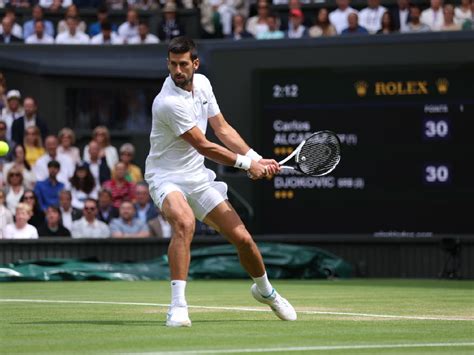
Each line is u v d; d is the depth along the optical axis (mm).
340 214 21781
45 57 24156
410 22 24422
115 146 24422
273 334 9383
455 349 8258
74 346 8406
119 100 24484
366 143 21719
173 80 10172
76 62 24141
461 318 11273
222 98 22203
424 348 8312
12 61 24141
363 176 21719
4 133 23172
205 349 8164
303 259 21156
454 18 24578
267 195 21969
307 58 21875
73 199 22750
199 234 23141
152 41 25500
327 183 21797
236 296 15250
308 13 25344
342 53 21781
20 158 22766
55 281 20297
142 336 9188
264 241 21922
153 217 22391
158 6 27000
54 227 21812
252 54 22109
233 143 10727
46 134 23688
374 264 21625
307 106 21844
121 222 22094
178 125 10102
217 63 22234
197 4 26672
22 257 21234
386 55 21656
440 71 21516
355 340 8914
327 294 15852
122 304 13484
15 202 22125
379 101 21703
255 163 10523
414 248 21422
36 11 25734
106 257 21688
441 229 21578
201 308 12625
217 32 26000
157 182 10320
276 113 21938
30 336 9234
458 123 21500
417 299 14609
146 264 21094
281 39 21984
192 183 10289
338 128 21781
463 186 21500
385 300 14383
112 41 25422
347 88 21766
